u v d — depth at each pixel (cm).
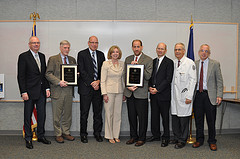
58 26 367
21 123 374
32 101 294
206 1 381
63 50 310
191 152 277
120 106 314
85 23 368
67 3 368
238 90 388
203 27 380
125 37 370
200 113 295
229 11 385
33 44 289
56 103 311
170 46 375
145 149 286
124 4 371
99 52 323
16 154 268
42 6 368
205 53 285
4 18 368
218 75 285
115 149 286
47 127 371
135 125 312
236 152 279
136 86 294
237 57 386
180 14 378
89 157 257
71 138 327
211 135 292
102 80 302
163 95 298
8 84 369
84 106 313
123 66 311
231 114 389
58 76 313
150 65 296
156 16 375
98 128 326
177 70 295
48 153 271
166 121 305
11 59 368
